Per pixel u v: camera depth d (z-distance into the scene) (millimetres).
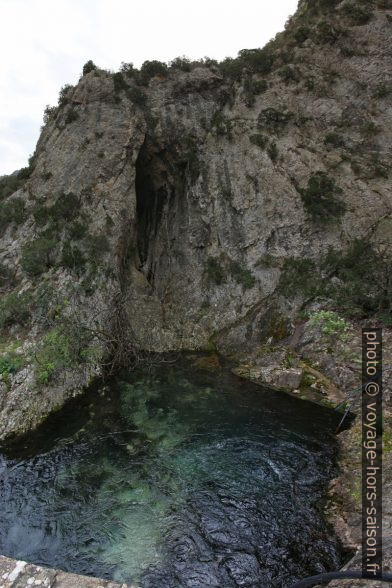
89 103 17344
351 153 15695
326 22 16875
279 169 15758
